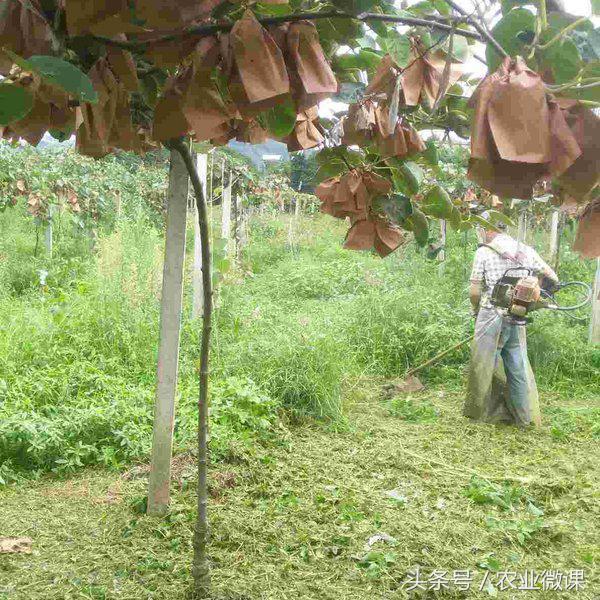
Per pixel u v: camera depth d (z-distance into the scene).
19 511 3.81
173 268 3.40
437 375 7.50
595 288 8.14
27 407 4.96
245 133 1.59
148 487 3.94
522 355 5.80
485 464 4.87
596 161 0.99
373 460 4.82
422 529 3.70
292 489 4.18
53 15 1.18
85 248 12.48
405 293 8.79
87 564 3.21
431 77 1.54
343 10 1.31
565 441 5.48
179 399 5.29
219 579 3.09
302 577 3.16
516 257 5.79
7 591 2.94
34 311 7.47
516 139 0.92
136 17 1.14
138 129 1.89
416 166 1.98
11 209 14.15
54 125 1.31
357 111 1.73
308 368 5.99
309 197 17.47
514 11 1.11
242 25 1.15
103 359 6.06
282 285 11.34
